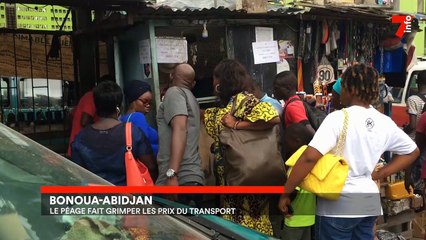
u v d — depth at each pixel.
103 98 3.11
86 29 4.74
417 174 4.65
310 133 3.64
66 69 5.14
